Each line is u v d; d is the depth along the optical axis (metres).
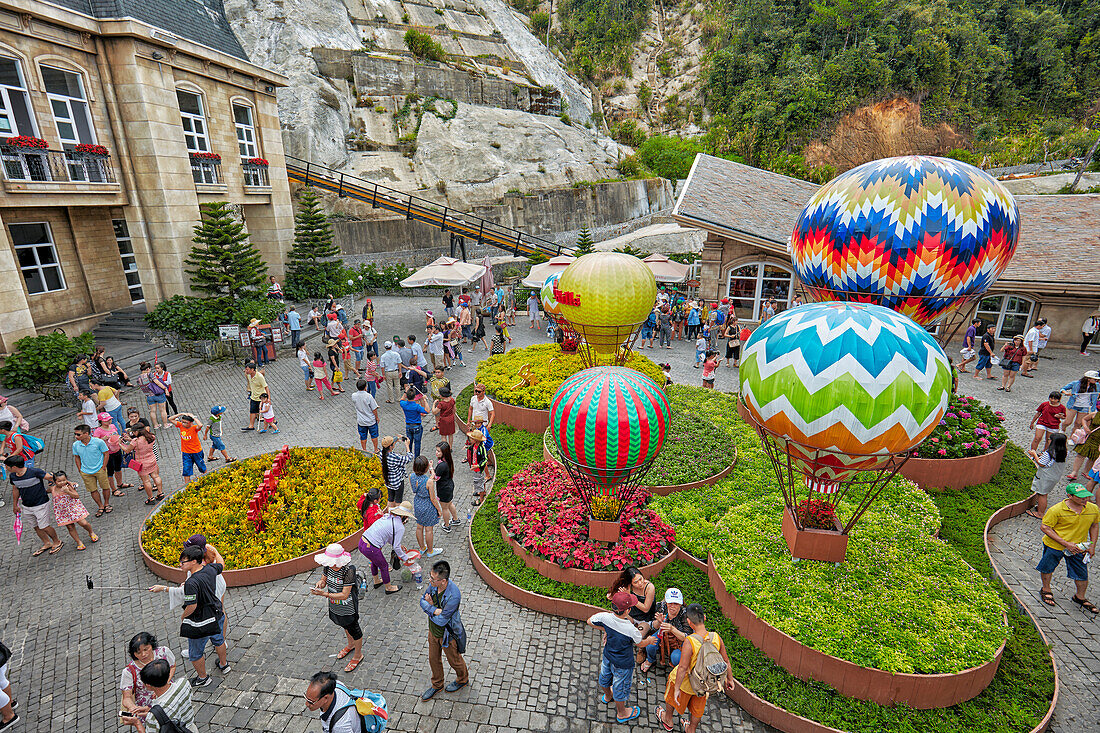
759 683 6.31
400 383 15.80
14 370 15.04
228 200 23.77
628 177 51.75
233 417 14.74
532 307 24.81
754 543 8.12
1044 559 7.73
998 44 69.81
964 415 11.54
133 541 9.53
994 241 10.32
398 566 8.69
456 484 11.41
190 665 6.92
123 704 5.27
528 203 43.22
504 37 57.84
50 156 16.86
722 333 22.47
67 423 14.04
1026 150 60.31
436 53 47.59
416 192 40.56
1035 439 11.11
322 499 10.01
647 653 6.77
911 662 6.02
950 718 5.90
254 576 8.33
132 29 18.05
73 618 7.78
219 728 6.07
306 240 27.73
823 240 11.38
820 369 6.39
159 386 13.81
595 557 8.11
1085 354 19.48
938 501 10.14
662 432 7.91
